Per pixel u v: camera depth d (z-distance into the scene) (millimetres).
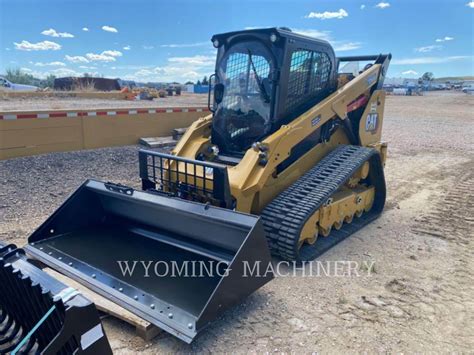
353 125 5352
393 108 26188
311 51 4418
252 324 3025
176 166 4180
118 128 8875
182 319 2643
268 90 4125
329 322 3086
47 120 7621
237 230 3162
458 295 3541
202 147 4574
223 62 4523
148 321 2689
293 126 4086
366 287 3633
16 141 7246
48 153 7730
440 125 16766
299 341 2852
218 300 2627
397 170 8539
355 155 4754
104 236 3986
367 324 3076
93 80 32031
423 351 2789
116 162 7750
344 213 4785
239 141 4430
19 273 2178
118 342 2758
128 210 3941
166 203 3398
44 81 42500
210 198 3830
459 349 2814
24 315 2344
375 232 5004
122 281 3164
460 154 10406
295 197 4117
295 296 3436
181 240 3703
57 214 3828
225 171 3490
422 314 3234
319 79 4684
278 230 3828
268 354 2707
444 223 5363
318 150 4832
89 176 6801
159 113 9609
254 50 4215
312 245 4320
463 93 55688
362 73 5234
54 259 3463
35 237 3707
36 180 6371
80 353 1889
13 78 44156
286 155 4059
